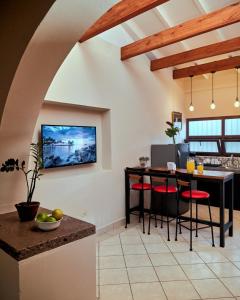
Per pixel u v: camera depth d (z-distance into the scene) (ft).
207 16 10.89
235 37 13.88
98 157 13.64
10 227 5.77
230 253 10.42
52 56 5.79
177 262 9.70
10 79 5.82
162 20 13.05
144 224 14.30
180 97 21.27
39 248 4.72
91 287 5.61
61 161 11.16
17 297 4.48
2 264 4.96
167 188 12.61
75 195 11.58
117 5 9.71
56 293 4.99
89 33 10.69
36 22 5.00
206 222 12.03
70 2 4.79
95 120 13.38
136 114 15.46
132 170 14.10
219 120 20.62
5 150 6.97
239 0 11.13
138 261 9.83
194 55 14.84
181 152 16.87
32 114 6.86
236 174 17.12
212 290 7.87
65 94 10.69
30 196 6.84
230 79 19.79
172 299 7.45
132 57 14.55
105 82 12.91
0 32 5.93
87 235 5.56
